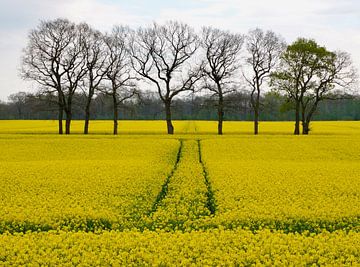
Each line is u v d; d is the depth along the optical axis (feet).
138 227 51.42
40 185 74.18
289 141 154.40
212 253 37.83
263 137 171.22
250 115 424.46
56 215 53.78
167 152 127.85
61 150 133.80
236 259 36.83
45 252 38.29
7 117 445.78
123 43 217.15
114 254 38.11
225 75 217.77
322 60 218.18
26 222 51.93
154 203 63.93
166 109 219.00
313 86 221.87
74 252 38.63
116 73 216.13
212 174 84.43
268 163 103.71
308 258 36.65
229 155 122.52
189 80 215.10
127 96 218.18
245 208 56.54
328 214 53.47
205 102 219.82
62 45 205.57
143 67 217.56
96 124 304.50
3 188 72.23
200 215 55.26
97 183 75.20
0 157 121.80
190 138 168.04
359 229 49.37
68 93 214.28
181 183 76.48
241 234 44.16
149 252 38.58
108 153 126.82
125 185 73.61
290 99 225.76
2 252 38.24
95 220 52.85
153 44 216.33
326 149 135.54
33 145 144.05
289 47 219.00
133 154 124.06
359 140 157.28
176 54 216.95
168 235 44.83
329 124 318.65
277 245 39.58
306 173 86.28
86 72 211.82
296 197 64.39
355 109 431.84
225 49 217.36
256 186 72.28
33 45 202.59
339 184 74.54
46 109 209.15
